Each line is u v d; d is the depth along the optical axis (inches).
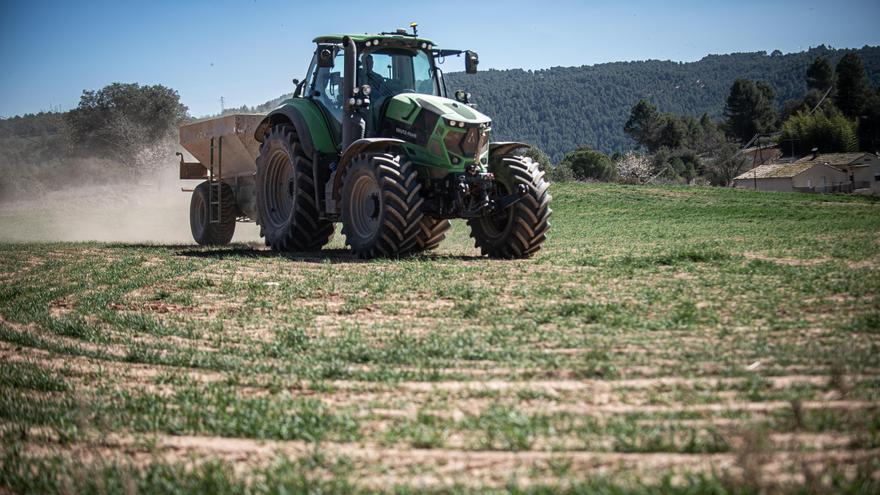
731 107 4953.3
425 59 532.1
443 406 184.5
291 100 564.1
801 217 978.7
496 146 505.4
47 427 182.1
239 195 666.8
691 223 936.9
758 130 4781.0
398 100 501.7
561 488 130.6
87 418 180.1
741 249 541.3
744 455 128.4
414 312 310.2
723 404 176.6
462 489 132.6
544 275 394.9
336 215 530.9
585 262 445.7
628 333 257.4
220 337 276.7
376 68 514.9
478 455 151.4
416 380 210.2
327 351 246.4
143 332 294.4
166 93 2613.2
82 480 142.0
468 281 379.2
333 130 535.5
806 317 274.7
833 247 535.2
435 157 482.3
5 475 148.5
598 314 284.0
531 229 490.6
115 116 2524.6
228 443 167.0
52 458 158.4
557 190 1540.4
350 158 501.0
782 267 405.1
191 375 228.7
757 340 239.1
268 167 588.4
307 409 183.6
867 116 3858.3
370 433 167.6
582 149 3686.0
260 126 598.5
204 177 725.3
